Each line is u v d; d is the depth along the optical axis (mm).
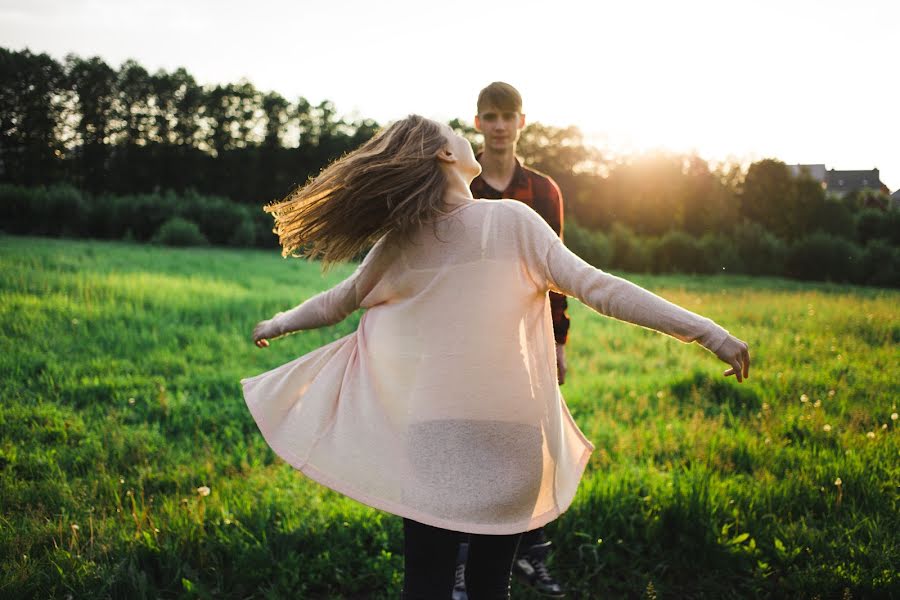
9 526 3057
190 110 64812
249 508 3295
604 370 7629
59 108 61562
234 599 2791
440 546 1825
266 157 64938
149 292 10727
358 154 1858
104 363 6551
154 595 2697
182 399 5488
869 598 2793
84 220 42781
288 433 2010
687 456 4309
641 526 3307
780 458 4164
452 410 1762
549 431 1854
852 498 3531
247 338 8305
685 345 9047
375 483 1824
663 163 54344
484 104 2965
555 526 3285
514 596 2920
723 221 50156
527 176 3059
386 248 1906
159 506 3418
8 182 58688
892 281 34094
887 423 5016
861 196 46781
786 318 11047
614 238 42312
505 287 1790
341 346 2068
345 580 2920
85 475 3939
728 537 3225
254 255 32250
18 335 7344
